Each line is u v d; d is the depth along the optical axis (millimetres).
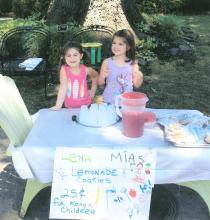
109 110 2949
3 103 2840
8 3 13906
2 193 3354
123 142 2678
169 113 3168
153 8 13406
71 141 2693
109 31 6254
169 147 2613
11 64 5473
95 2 7129
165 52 7332
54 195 2631
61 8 7289
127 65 3631
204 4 14000
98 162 2596
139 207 2629
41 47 6078
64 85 3408
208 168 2623
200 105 5473
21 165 2658
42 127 2893
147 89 5969
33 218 3033
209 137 2650
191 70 6812
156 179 2621
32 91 5848
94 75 3635
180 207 3174
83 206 2645
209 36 9570
